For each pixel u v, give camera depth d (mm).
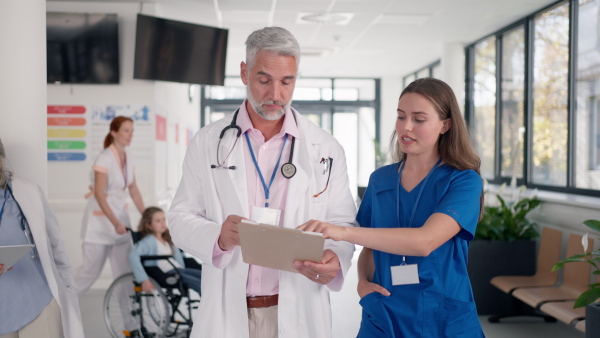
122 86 6242
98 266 4938
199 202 1978
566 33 5805
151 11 6340
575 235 4152
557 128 5988
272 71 1718
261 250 1592
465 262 1817
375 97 12617
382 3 6441
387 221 1910
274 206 1912
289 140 1962
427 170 1871
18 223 2318
